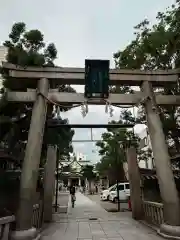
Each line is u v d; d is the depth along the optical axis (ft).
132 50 38.83
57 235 27.45
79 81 30.63
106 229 30.66
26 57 30.35
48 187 39.34
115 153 86.17
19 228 23.32
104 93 29.58
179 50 35.14
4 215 22.71
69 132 46.62
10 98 28.63
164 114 39.14
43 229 31.24
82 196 112.06
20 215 23.80
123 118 45.44
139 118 44.62
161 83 32.07
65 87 38.99
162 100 30.63
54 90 29.78
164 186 26.73
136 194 39.32
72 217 42.32
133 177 40.19
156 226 30.35
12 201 24.84
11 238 22.43
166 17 35.78
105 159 89.35
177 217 25.22
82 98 29.60
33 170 25.80
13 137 34.94
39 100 28.35
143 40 36.52
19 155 34.42
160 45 35.09
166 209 25.94
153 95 30.55
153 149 28.68
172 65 37.42
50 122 41.73
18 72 29.32
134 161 41.16
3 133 33.73
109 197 80.38
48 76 29.58
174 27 34.35
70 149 75.72
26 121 35.12
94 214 46.21
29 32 33.81
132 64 38.65
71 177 156.87
